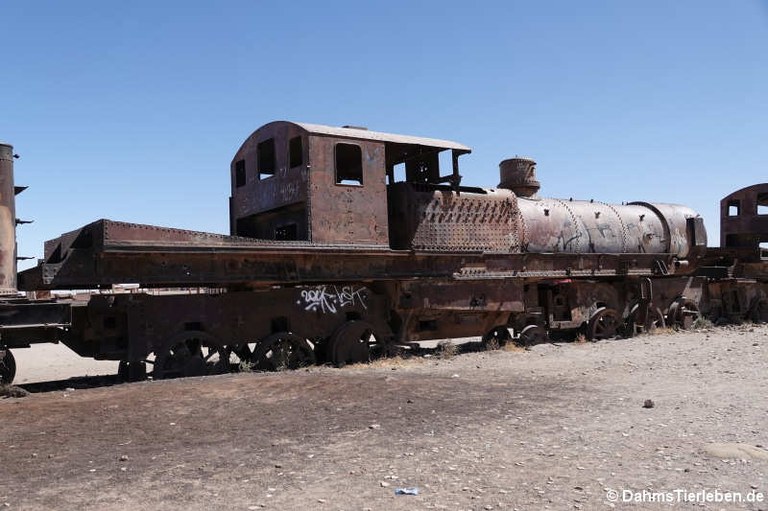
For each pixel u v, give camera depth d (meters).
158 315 11.52
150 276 11.08
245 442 6.66
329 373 11.55
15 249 10.63
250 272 12.09
